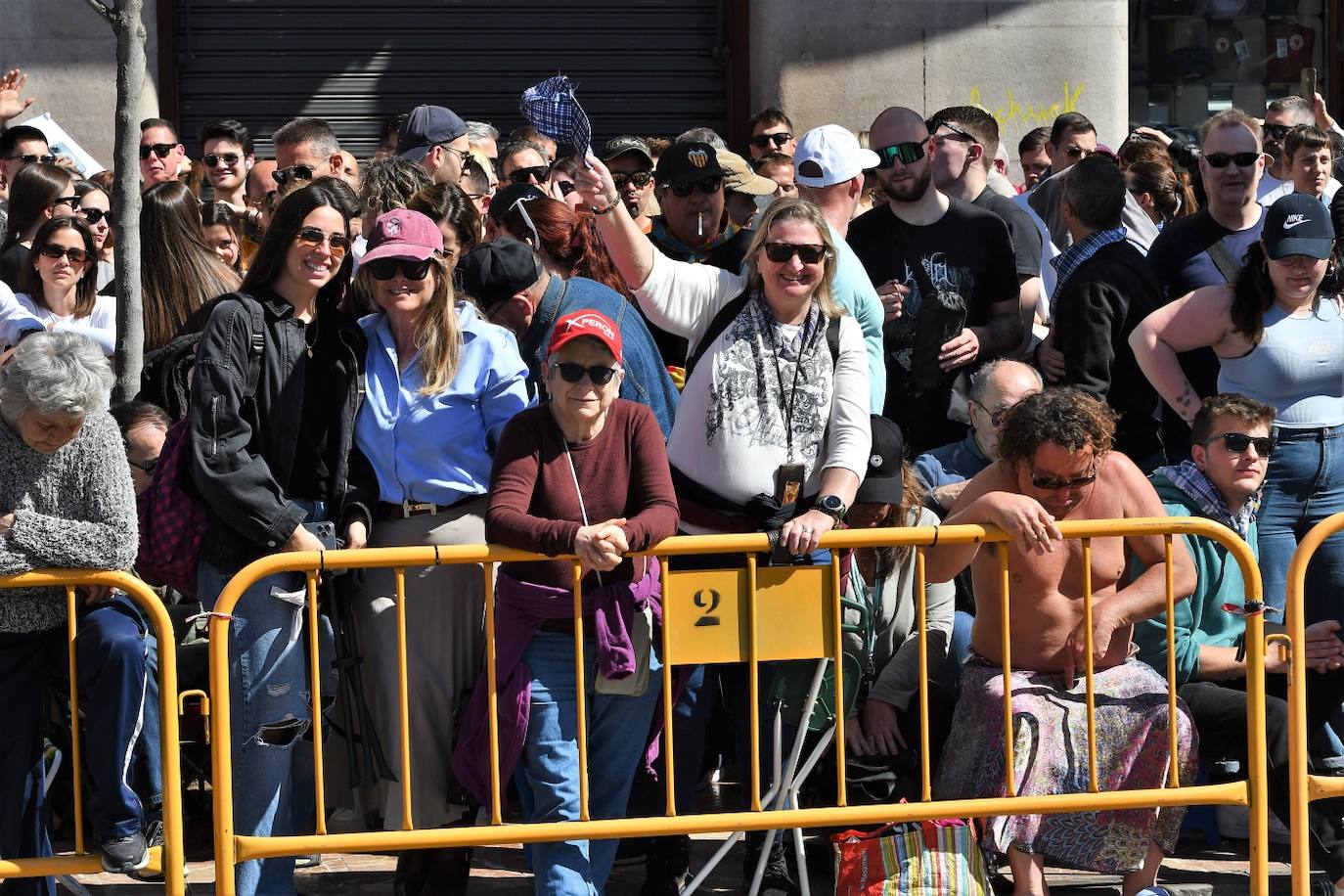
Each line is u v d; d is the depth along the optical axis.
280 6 28.33
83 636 12.97
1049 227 23.58
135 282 16.17
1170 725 13.67
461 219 17.20
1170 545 13.52
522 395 14.30
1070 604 14.17
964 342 18.81
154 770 14.95
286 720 13.36
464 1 28.69
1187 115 30.02
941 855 13.58
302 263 13.47
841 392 14.20
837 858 13.82
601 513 13.20
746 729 14.60
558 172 21.44
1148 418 18.58
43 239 19.50
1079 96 28.95
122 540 12.84
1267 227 16.72
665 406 15.75
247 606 13.23
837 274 15.81
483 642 14.27
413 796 14.16
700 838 16.81
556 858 13.09
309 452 13.69
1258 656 13.56
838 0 28.42
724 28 29.00
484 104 28.83
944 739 15.26
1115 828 13.98
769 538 13.10
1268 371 16.86
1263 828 13.62
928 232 19.17
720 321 14.41
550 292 15.59
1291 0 30.14
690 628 13.18
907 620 15.27
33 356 12.62
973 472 17.50
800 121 28.59
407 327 14.10
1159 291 18.72
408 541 14.06
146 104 27.45
